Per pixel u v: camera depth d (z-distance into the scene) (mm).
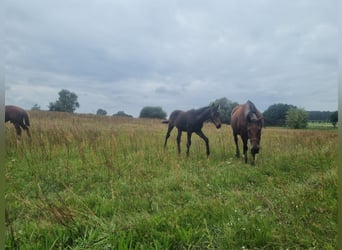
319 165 4977
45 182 4152
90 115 22641
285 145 7430
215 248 2201
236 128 6578
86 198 3346
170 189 3855
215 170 4965
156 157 6012
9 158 5453
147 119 24266
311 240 2170
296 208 2814
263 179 4422
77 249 2055
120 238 2186
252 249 2160
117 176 4461
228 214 2693
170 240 2240
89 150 6492
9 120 8078
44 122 13367
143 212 2824
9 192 3508
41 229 2357
